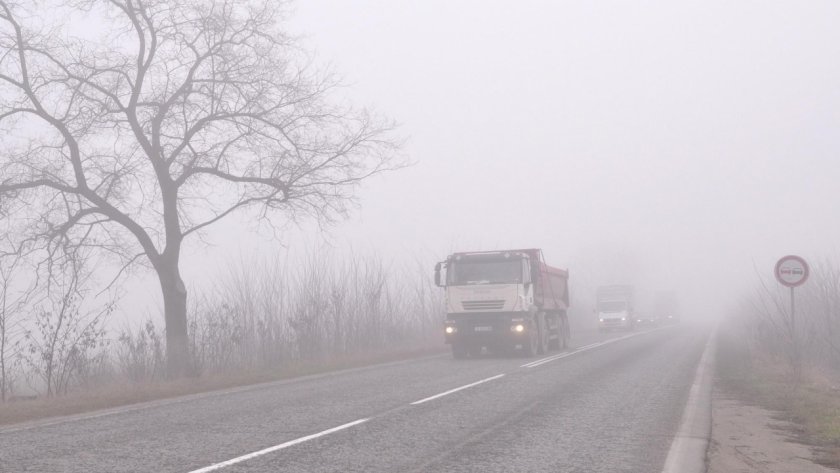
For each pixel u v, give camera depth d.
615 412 11.72
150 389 14.88
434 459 8.00
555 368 20.34
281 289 24.03
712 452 8.70
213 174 20.23
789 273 18.25
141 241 19.67
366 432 9.68
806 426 10.73
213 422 10.59
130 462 7.74
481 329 24.95
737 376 18.34
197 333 19.17
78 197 19.41
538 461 7.95
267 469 7.43
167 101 19.42
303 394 14.24
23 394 15.86
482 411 11.70
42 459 7.93
